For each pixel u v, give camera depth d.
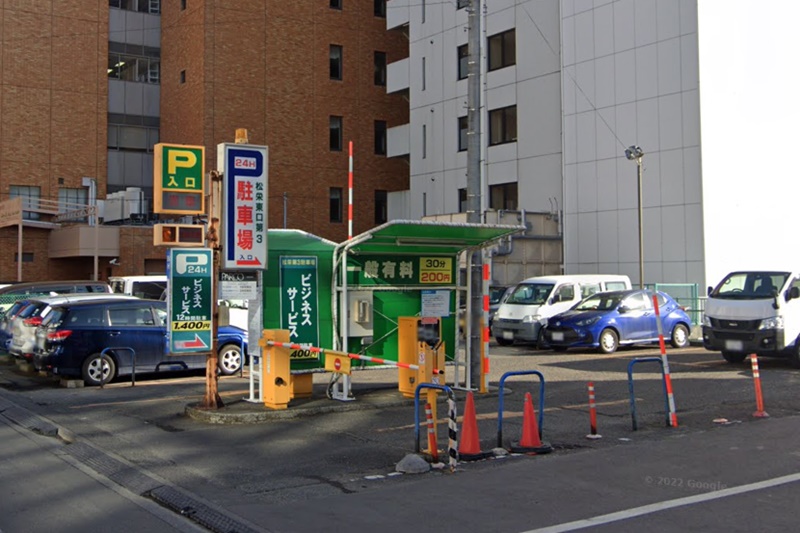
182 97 41.06
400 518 6.92
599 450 9.58
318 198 42.62
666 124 28.22
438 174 38.50
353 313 13.32
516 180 34.66
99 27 41.19
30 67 39.34
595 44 30.52
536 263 31.33
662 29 28.36
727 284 17.98
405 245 13.52
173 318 11.91
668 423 11.01
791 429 10.69
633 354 20.80
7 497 7.79
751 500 7.36
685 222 27.62
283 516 6.99
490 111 36.03
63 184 40.00
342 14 43.59
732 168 27.84
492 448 9.70
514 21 34.69
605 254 30.11
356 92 43.94
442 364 13.16
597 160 30.45
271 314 12.76
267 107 41.03
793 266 28.98
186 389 15.50
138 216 38.78
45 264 37.84
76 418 12.12
